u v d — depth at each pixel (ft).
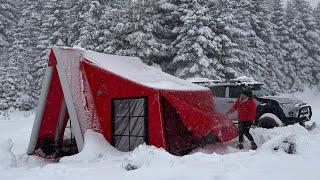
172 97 33.99
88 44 105.91
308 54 181.27
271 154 27.61
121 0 129.70
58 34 130.72
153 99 33.81
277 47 161.68
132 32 94.53
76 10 125.39
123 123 35.58
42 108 37.47
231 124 39.29
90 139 34.04
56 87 37.55
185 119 33.47
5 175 25.27
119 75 35.86
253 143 35.88
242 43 108.27
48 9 137.49
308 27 181.98
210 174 21.86
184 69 90.27
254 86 51.34
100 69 36.68
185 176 21.75
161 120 33.24
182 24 96.12
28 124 65.00
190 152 35.29
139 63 45.19
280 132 43.11
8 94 107.55
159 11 99.66
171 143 34.01
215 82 54.54
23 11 151.74
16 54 138.10
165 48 93.61
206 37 89.20
